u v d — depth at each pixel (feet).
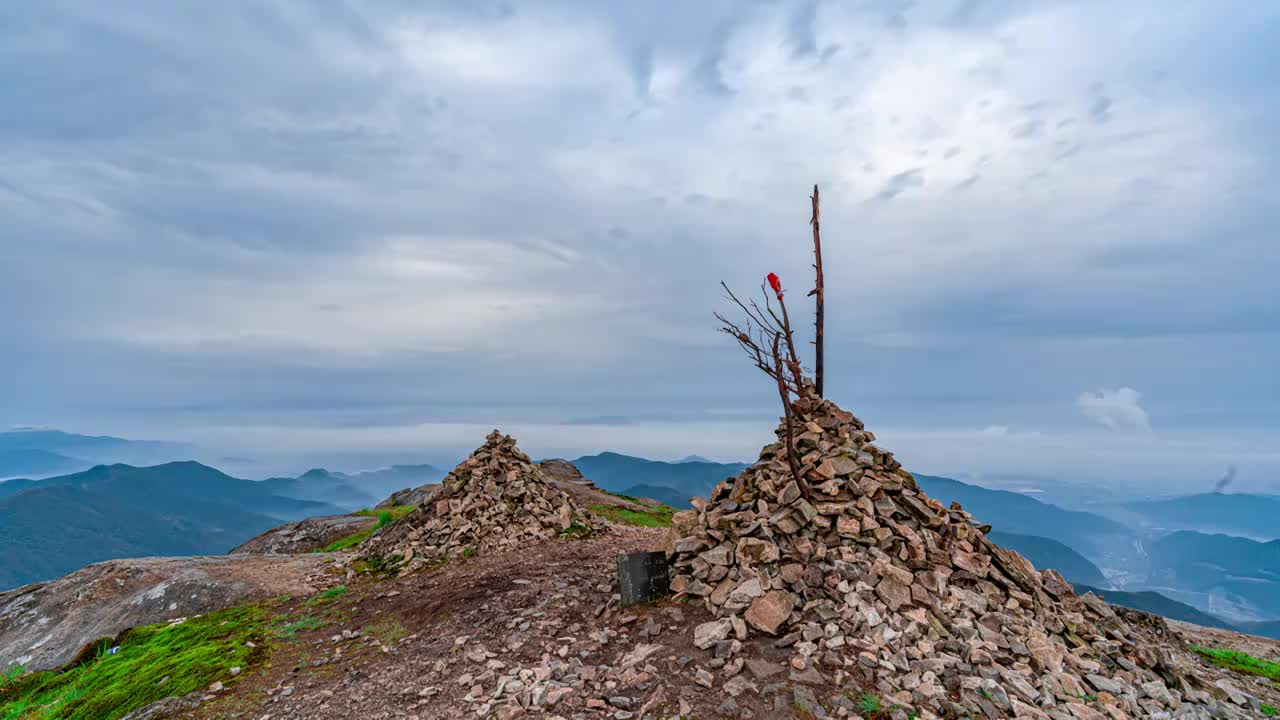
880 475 39.34
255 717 31.22
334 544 86.53
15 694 43.39
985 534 38.01
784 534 36.32
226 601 54.85
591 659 32.76
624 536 70.90
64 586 60.75
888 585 32.09
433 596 48.03
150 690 35.81
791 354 42.01
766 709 25.72
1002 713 25.02
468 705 29.48
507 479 72.69
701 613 34.37
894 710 24.91
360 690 32.96
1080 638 33.14
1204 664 40.70
